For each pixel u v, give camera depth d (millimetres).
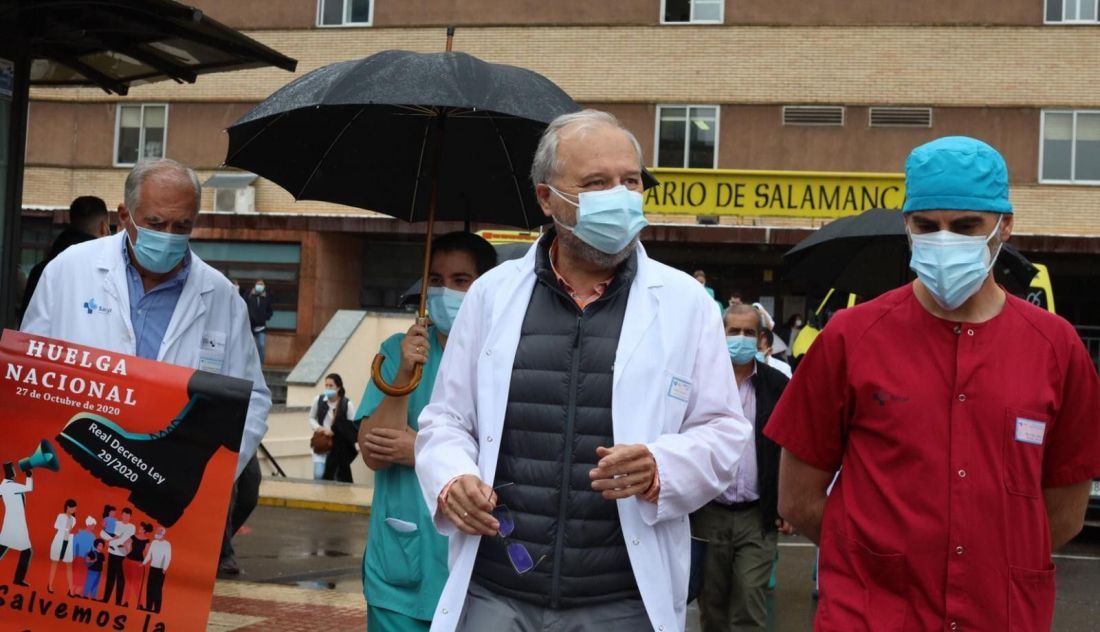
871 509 3041
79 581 3992
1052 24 23109
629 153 3168
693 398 3211
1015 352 2988
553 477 3109
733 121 24188
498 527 3047
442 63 4246
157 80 7551
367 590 4207
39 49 7211
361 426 4273
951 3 23438
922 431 2986
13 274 6809
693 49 24344
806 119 23938
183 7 6215
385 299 26344
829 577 3098
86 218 7828
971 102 23391
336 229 25250
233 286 4637
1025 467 2941
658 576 3076
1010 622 2922
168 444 4016
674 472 2996
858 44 23750
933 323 3053
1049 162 23188
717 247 23828
